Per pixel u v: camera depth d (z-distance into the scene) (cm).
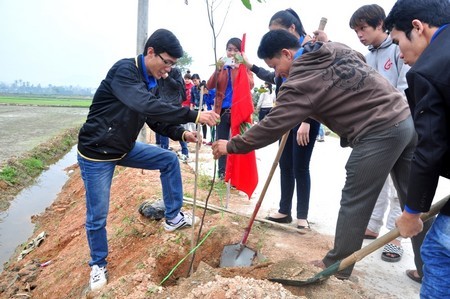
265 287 260
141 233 423
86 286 382
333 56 284
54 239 596
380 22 381
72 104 5788
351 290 282
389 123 277
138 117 335
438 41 182
